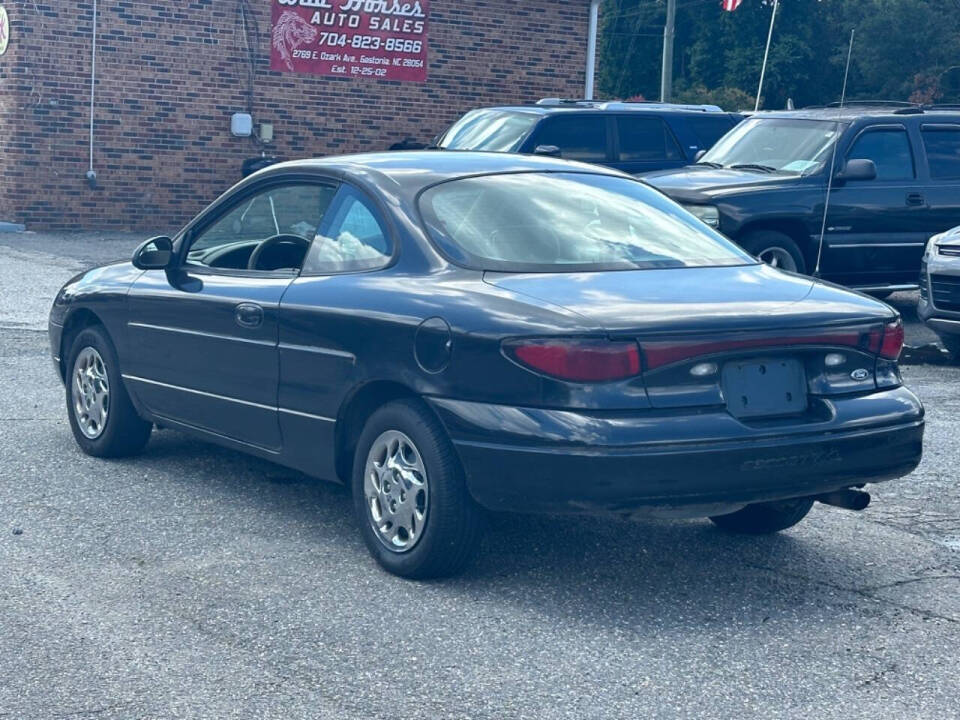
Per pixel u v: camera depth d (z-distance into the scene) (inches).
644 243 218.8
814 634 187.5
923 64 2066.9
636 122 609.9
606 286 198.1
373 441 208.8
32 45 815.1
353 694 162.6
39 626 183.5
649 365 184.4
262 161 836.6
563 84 992.2
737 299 197.2
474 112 631.8
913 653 181.0
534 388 185.2
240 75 883.4
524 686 166.2
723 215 470.0
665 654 178.4
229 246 251.4
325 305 215.8
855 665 176.1
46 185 831.7
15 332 445.4
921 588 209.6
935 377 412.8
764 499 190.9
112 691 162.2
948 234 445.1
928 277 438.9
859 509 207.0
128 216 860.0
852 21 2140.7
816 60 2437.3
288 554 218.2
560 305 189.6
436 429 198.2
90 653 174.1
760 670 173.6
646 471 181.3
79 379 283.7
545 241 212.4
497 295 195.5
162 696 161.0
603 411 182.7
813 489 194.5
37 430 306.8
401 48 933.2
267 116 897.5
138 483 262.2
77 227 844.6
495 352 188.1
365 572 209.6
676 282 202.8
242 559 215.2
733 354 189.2
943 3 2047.2
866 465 198.1
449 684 166.2
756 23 2508.6
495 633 184.5
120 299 267.1
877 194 495.5
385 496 208.4
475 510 199.0
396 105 939.3
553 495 183.9
